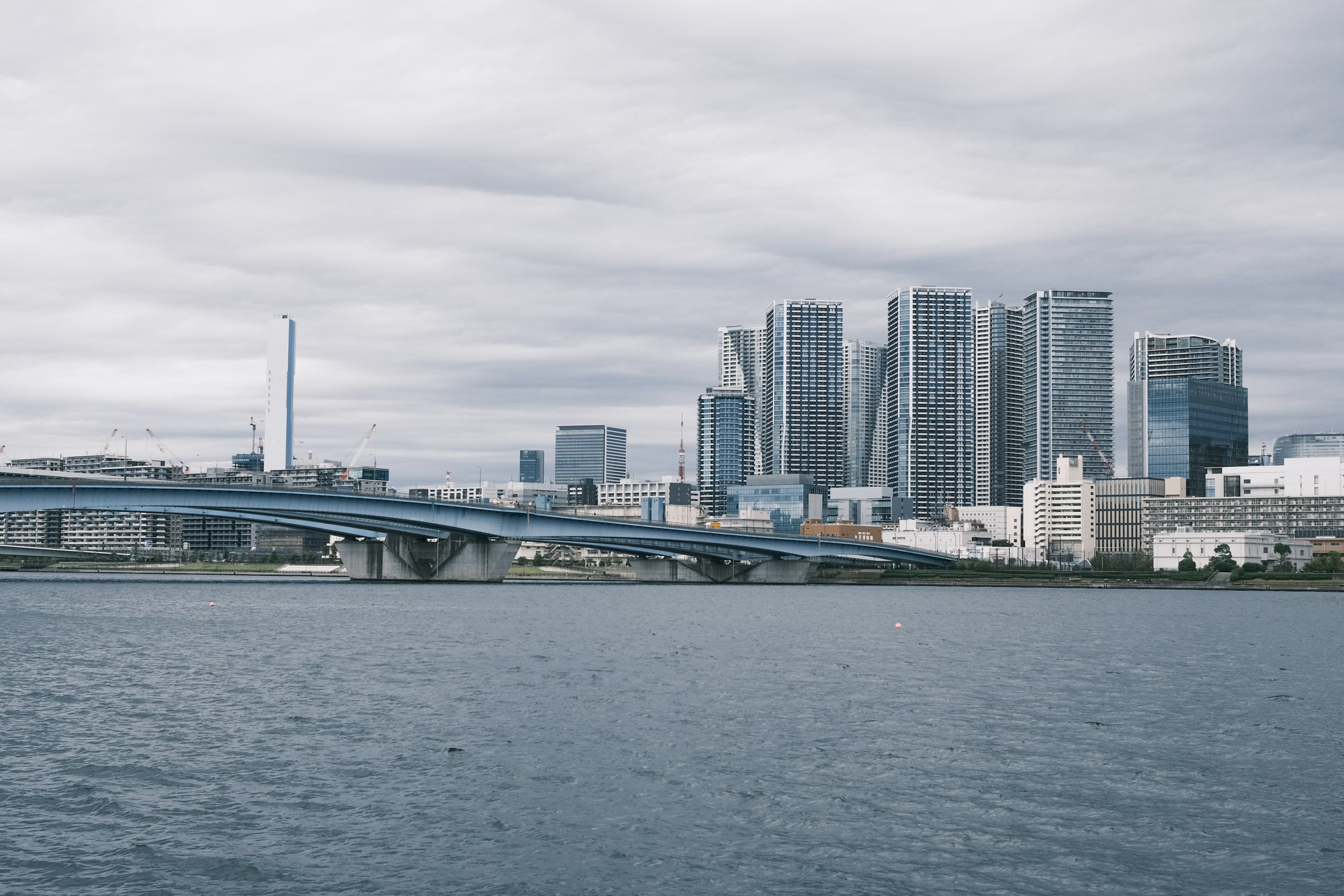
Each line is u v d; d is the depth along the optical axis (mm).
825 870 45812
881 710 82875
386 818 51906
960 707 85000
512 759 63688
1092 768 63781
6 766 61188
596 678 97875
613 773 60531
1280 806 55875
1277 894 43969
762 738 70875
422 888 43375
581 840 49094
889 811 54188
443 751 65438
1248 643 148125
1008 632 162500
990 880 45000
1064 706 86375
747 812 53531
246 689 89938
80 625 153125
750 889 43750
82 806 53500
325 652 118688
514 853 47406
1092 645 141125
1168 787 59531
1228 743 71750
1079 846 49375
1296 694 95188
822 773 61344
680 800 55469
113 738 69188
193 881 43875
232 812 52656
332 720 75562
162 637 136125
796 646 133625
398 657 114062
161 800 54562
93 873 44688
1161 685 100312
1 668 102125
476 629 152750
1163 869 46562
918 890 43875
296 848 47656
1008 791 58156
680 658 115688
